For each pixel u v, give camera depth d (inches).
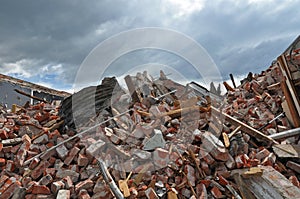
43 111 240.8
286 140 178.9
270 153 156.4
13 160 166.4
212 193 128.5
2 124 215.8
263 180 127.6
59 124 199.2
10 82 354.3
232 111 222.8
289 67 199.2
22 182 141.1
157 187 130.1
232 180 138.4
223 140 168.9
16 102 355.9
